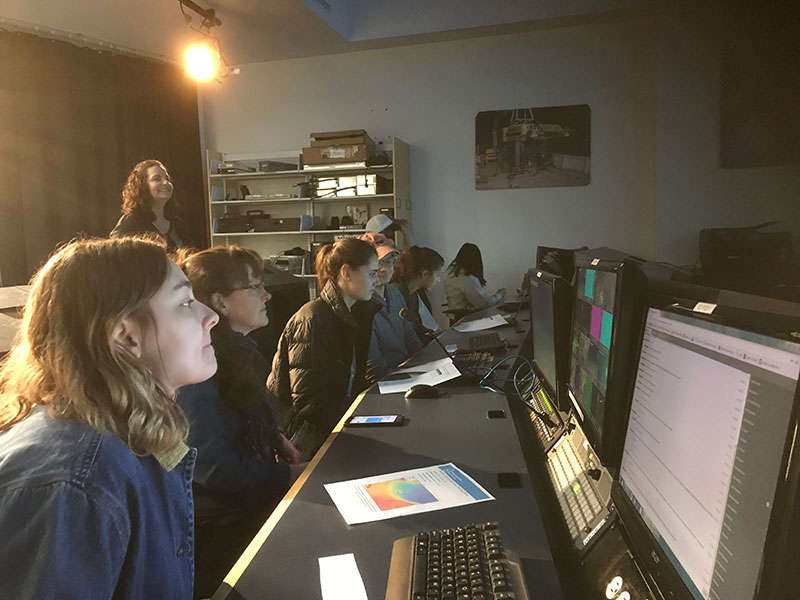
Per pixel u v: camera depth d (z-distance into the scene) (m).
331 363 2.04
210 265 1.60
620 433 0.90
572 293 1.36
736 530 0.53
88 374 0.73
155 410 0.75
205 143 6.10
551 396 1.49
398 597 0.79
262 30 5.06
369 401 1.84
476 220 5.61
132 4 4.35
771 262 4.30
